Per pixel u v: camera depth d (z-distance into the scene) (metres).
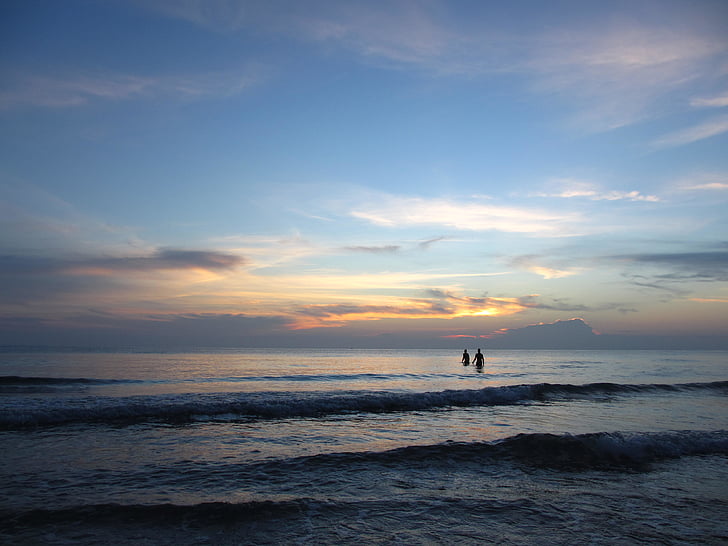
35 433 11.20
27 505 6.40
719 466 9.69
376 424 13.66
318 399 16.28
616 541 5.83
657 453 10.34
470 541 5.71
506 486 7.97
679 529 6.29
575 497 7.53
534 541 5.76
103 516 6.12
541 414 16.11
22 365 45.47
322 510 6.59
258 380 30.95
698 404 19.88
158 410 13.95
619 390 24.25
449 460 9.34
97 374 34.66
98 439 10.71
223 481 7.77
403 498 7.22
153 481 7.68
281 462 8.94
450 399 18.88
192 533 5.72
